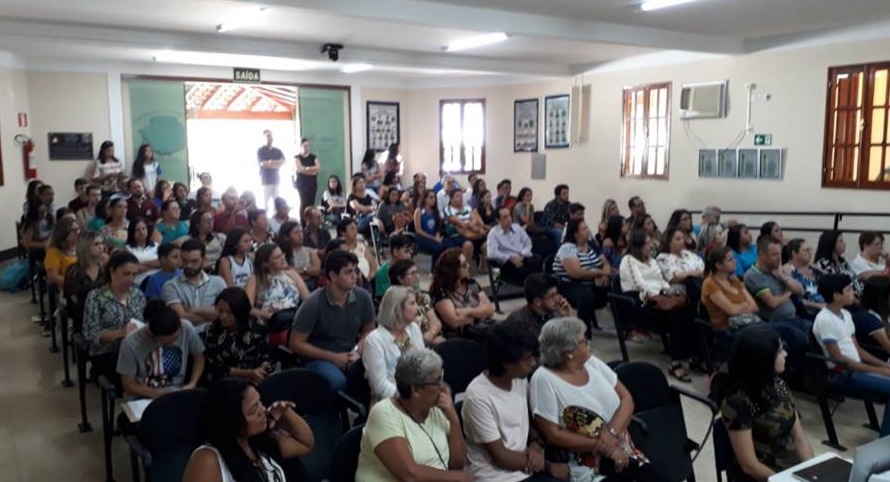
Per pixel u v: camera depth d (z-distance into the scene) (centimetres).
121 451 381
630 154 973
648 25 723
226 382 214
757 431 269
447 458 253
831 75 734
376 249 886
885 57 691
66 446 387
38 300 703
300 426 256
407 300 336
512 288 747
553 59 991
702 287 478
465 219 863
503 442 264
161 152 1078
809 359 403
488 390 269
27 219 707
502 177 1202
